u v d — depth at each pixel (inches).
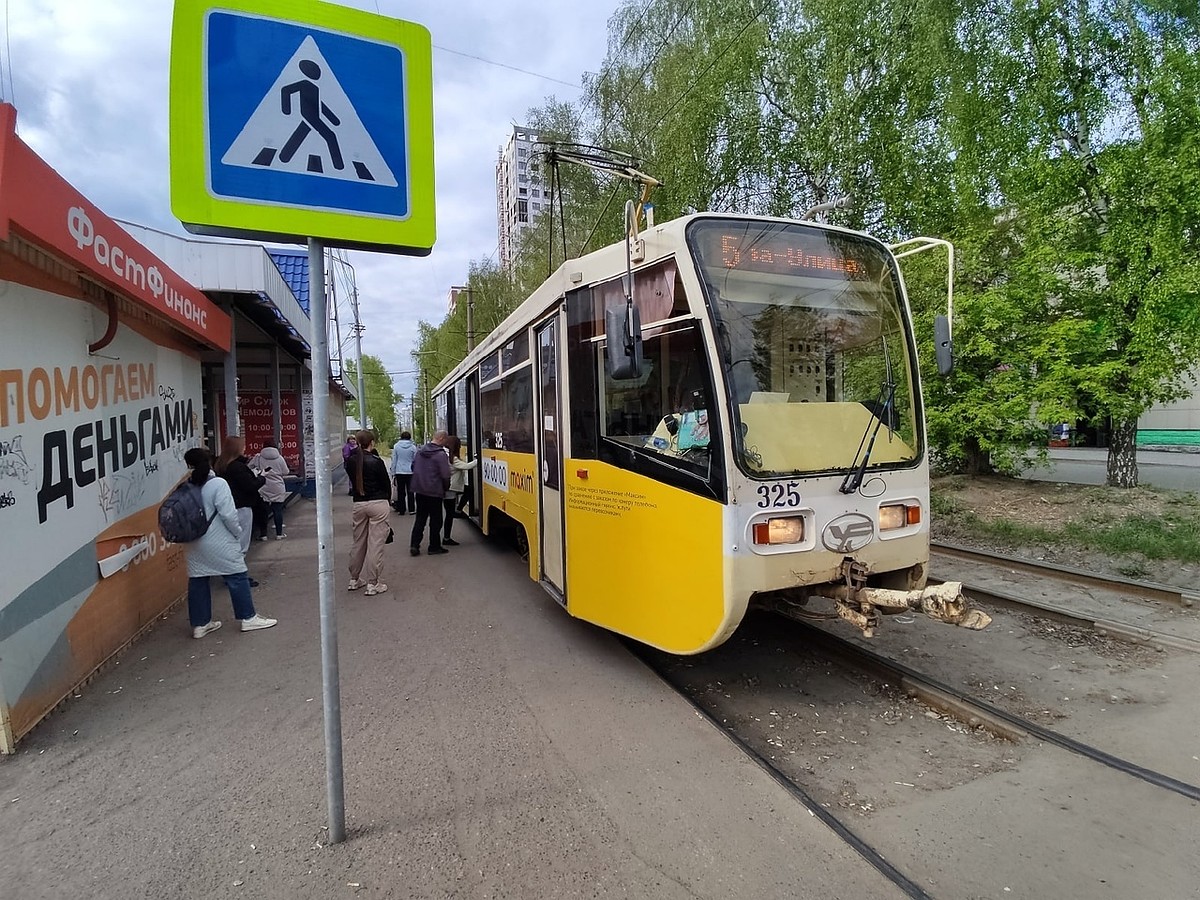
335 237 101.9
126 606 210.5
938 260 433.1
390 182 105.9
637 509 170.4
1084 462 801.6
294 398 645.9
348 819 115.8
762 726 155.0
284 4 98.5
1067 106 405.4
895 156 469.4
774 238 164.9
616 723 153.1
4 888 98.5
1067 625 214.5
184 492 215.3
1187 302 363.9
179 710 163.2
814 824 113.1
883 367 172.7
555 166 418.0
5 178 125.0
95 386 195.0
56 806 121.3
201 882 99.6
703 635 150.9
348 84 102.6
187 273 364.2
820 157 486.9
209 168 93.9
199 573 218.5
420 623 234.7
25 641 151.4
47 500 164.6
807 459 155.0
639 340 150.0
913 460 167.6
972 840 109.3
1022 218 435.2
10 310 151.6
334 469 1009.5
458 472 391.2
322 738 147.1
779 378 159.9
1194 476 584.4
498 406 328.2
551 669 188.4
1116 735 144.6
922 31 439.8
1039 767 132.5
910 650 196.5
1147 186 372.2
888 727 153.3
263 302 410.6
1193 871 100.6
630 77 652.1
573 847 107.2
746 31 500.7
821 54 492.1
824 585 160.6
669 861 103.7
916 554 166.6
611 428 182.7
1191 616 216.4
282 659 199.3
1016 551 309.9
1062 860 103.9
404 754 139.2
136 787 127.5
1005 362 425.1
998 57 422.9
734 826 112.8
